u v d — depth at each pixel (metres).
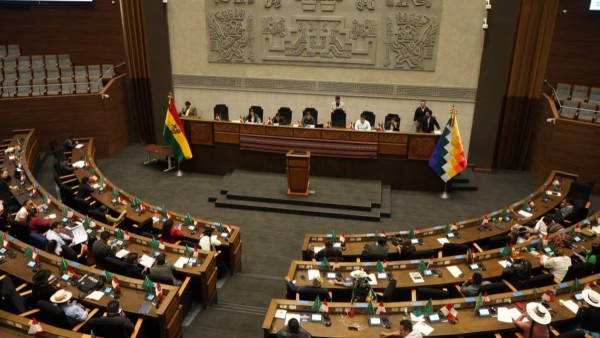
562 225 10.99
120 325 6.48
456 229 10.48
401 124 16.39
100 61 18.22
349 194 13.63
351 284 8.16
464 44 15.09
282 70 16.55
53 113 15.95
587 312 6.90
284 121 15.38
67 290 7.65
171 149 15.61
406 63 15.66
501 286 7.75
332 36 15.80
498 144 16.25
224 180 14.66
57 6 17.75
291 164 13.07
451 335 6.76
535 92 15.48
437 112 15.98
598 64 15.61
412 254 9.20
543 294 7.43
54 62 18.14
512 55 15.24
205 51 16.80
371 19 15.41
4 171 11.99
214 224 10.48
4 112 15.51
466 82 15.45
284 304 7.29
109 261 8.37
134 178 15.14
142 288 7.64
